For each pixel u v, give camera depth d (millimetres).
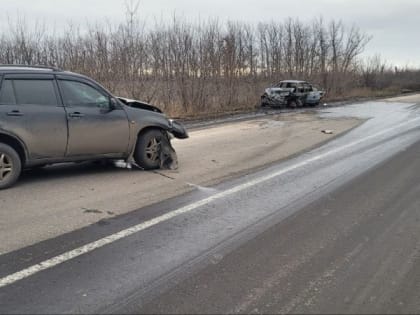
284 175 8258
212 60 23641
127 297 3758
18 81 7188
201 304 3654
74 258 4500
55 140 7430
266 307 3611
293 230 5371
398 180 7926
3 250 4680
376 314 3527
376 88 52281
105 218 5723
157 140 8656
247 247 4832
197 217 5793
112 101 8109
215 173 8398
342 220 5754
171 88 21453
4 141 7062
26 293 3809
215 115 21547
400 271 4297
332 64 42219
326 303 3682
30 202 6406
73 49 19656
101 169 8617
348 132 14938
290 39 37688
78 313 3514
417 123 17781
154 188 7234
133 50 19953
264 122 18797
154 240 4992
